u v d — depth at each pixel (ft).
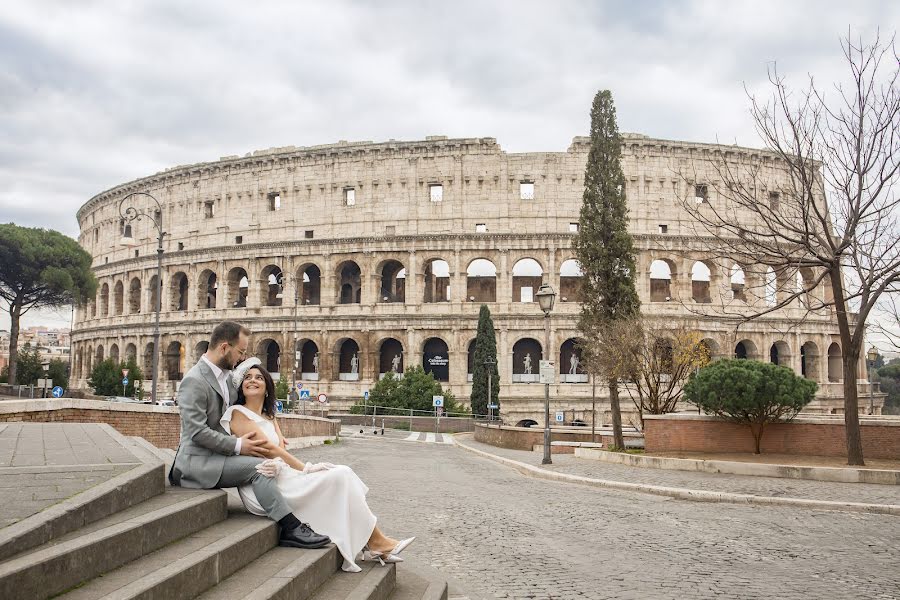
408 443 238.68
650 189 316.81
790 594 45.85
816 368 327.67
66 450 46.52
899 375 566.36
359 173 329.72
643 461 130.11
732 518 75.31
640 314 192.75
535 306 313.73
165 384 347.97
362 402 317.01
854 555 57.57
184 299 389.19
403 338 318.65
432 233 318.86
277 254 333.83
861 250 113.60
